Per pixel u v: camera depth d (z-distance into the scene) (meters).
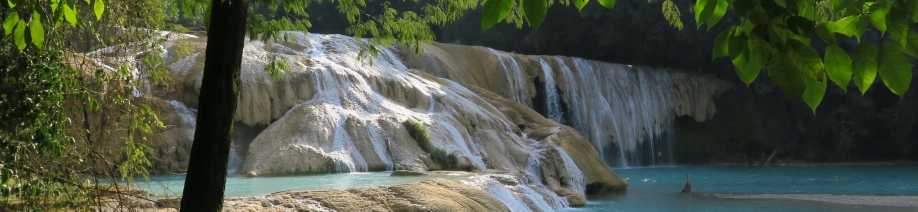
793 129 42.03
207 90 6.04
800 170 34.19
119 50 11.98
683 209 18.50
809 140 41.59
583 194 20.95
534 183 19.86
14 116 8.26
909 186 25.20
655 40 43.97
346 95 22.11
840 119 41.25
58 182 9.80
